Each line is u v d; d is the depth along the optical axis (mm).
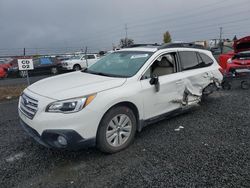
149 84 4160
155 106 4320
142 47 5020
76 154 3736
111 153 3729
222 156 3605
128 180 3035
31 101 3471
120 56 4906
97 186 2928
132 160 3535
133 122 3957
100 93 3494
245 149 3828
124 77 4051
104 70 4621
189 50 5328
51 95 3371
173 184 2938
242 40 9680
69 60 22859
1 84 13844
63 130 3188
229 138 4266
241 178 3035
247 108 6090
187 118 5359
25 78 18766
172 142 4129
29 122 3406
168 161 3484
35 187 2936
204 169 3254
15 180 3076
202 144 4035
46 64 21594
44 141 3262
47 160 3574
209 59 5879
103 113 3465
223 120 5207
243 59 8539
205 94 5793
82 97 3312
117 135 3746
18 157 3666
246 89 8594
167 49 4797
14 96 8469
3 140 4301
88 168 3340
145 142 4137
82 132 3291
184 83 4902
